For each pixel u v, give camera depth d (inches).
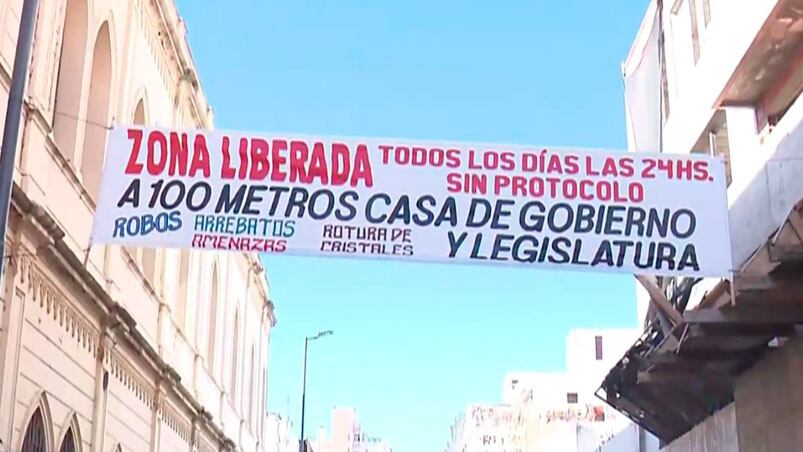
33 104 576.1
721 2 695.7
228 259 1363.2
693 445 816.3
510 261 479.2
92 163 755.4
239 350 1477.6
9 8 553.0
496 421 4456.2
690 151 797.9
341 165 484.1
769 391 625.6
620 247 483.8
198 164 480.7
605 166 490.6
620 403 869.2
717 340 601.0
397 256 477.1
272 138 485.1
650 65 869.2
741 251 675.4
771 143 628.1
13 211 540.7
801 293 520.1
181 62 1014.4
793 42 594.9
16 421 569.9
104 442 750.5
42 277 601.0
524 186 486.9
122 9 799.1
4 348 545.3
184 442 1072.8
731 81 651.5
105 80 773.9
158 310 948.0
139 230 472.4
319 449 4603.8
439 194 483.5
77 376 689.0
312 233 477.1
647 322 833.5
